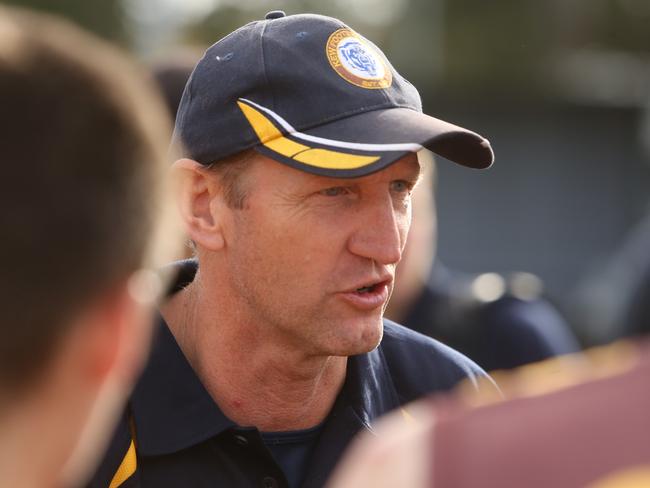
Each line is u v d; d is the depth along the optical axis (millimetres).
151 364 5371
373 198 5164
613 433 2400
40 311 2328
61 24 2574
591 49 55969
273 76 5246
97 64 2416
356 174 4992
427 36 47281
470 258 28328
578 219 28188
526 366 9008
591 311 23984
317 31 5402
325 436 5586
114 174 2379
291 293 5195
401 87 5516
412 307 9430
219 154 5266
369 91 5309
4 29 2396
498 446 2373
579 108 28047
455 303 9336
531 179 28281
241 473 5309
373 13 52250
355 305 5195
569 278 27812
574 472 2371
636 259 8938
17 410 2393
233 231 5309
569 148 28234
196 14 35594
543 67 42031
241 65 5324
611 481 2361
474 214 28328
